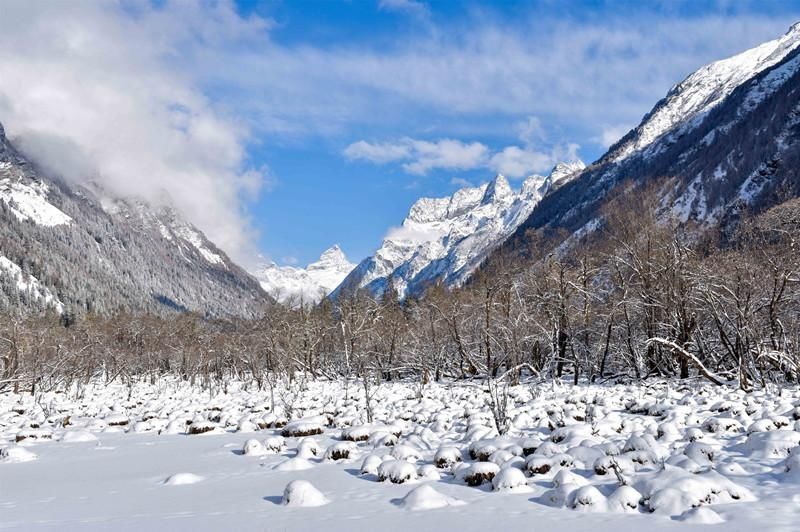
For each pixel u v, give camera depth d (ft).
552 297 116.67
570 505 27.96
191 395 135.95
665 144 587.27
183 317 254.47
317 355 175.32
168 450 57.31
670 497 26.18
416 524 26.43
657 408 60.44
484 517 27.02
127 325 236.84
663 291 102.37
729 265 92.17
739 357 83.56
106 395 146.41
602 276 131.23
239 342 181.27
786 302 88.58
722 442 42.09
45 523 30.07
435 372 138.92
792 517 23.89
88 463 51.57
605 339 117.60
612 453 37.86
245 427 69.77
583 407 68.85
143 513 31.42
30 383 159.43
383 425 57.11
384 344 157.17
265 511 30.50
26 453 54.75
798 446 32.96
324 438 58.70
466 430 56.39
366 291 181.57
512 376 105.40
